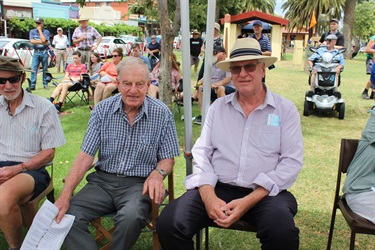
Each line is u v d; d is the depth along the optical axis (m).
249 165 2.52
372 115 2.65
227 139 2.59
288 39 54.44
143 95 2.60
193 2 15.26
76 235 2.39
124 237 2.38
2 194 2.48
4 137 2.90
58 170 4.66
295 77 14.59
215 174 2.60
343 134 6.27
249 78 2.49
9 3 31.11
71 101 8.84
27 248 2.32
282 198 2.41
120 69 2.57
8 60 2.68
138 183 2.69
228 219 2.24
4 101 2.87
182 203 2.44
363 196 2.43
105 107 2.71
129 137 2.67
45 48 10.55
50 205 2.39
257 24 8.02
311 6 36.84
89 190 2.64
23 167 2.77
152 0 14.08
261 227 2.27
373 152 2.51
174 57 7.54
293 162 2.48
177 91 7.61
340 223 3.41
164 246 2.36
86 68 8.75
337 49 7.63
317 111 7.96
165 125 2.73
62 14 37.41
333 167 4.75
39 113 2.89
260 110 2.55
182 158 5.08
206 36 2.72
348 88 11.71
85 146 2.69
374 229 2.30
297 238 2.24
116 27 42.34
